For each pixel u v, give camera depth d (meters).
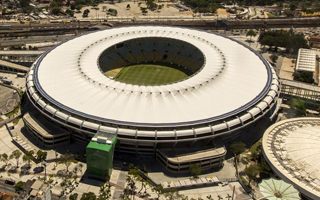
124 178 196.25
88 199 172.12
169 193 183.38
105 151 184.75
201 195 186.62
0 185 186.75
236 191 189.88
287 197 143.25
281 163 191.62
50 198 177.25
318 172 184.75
